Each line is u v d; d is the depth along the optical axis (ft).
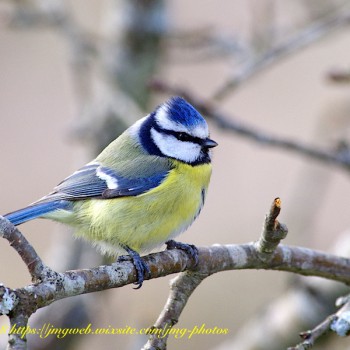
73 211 28.78
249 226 52.24
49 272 19.26
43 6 40.16
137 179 28.25
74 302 36.96
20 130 56.49
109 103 39.73
